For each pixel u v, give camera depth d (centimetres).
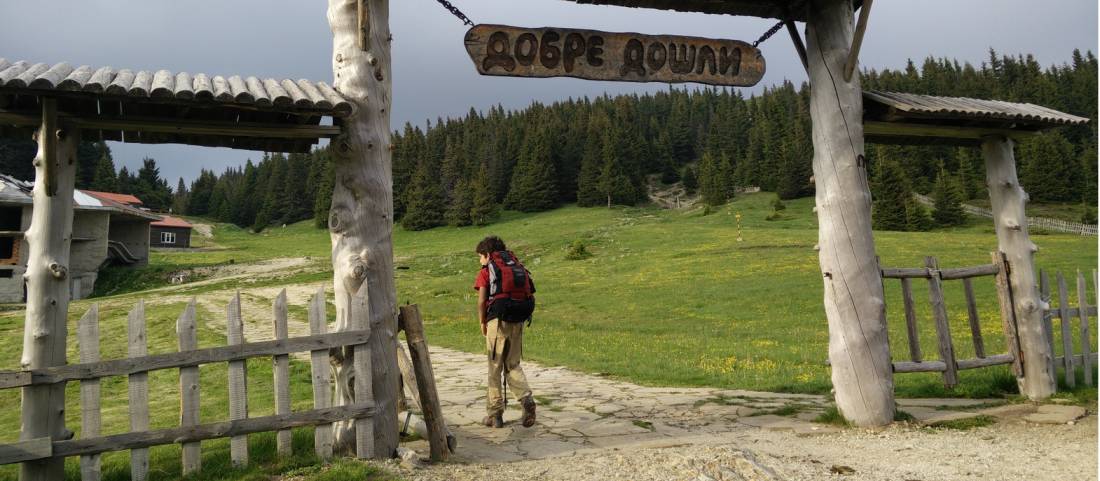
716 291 2781
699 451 530
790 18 710
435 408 534
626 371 1105
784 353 1338
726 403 787
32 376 430
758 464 485
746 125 13388
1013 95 10975
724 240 4912
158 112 502
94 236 4309
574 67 653
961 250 3853
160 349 1521
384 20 557
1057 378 796
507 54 636
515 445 583
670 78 684
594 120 12481
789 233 5216
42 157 467
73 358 1510
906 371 703
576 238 5881
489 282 650
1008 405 730
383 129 548
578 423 680
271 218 11975
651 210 9569
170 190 13825
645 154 13038
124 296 3666
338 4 551
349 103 503
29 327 461
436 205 9400
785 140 10244
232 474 459
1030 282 782
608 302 2762
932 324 1827
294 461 484
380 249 538
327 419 493
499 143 12319
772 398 823
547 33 647
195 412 463
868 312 646
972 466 488
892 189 7275
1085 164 8288
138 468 452
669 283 3169
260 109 494
